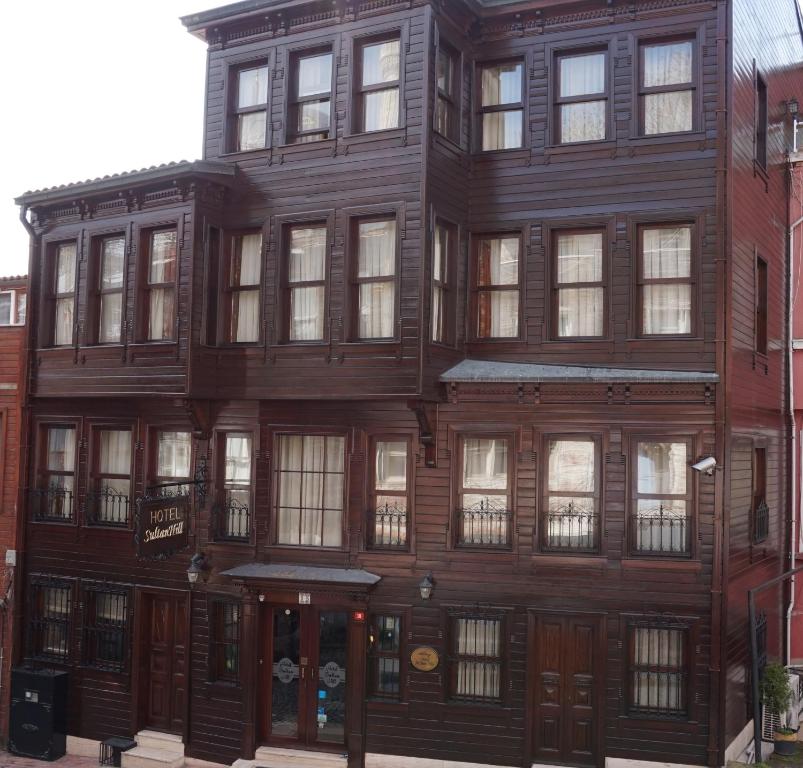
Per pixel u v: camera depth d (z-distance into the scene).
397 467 14.02
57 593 16.28
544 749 13.14
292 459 14.55
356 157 13.70
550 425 13.35
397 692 13.73
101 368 15.15
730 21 13.20
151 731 15.12
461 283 14.15
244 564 14.48
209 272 14.52
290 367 13.97
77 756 15.48
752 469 14.30
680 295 13.42
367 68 14.02
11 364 16.92
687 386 12.88
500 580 13.40
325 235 14.05
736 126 13.45
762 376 15.10
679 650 12.89
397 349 13.14
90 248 15.54
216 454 14.86
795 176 17.34
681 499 12.99
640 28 13.64
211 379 14.47
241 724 14.23
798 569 13.60
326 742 13.99
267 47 14.68
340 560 14.05
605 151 13.70
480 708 13.31
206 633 14.69
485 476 13.73
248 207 14.52
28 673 15.51
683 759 12.64
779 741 14.10
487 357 14.17
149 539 13.03
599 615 13.02
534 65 14.18
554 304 13.93
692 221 13.23
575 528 13.30
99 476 16.03
